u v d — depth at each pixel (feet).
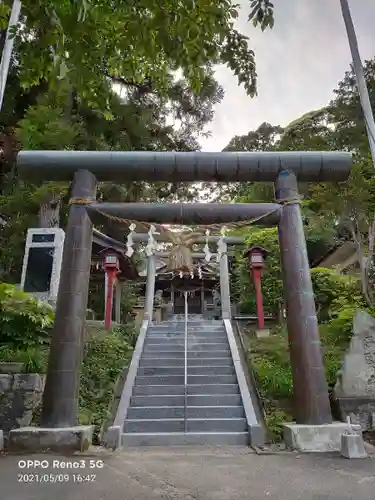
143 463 17.24
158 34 12.08
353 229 39.65
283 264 24.95
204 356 34.78
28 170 25.79
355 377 25.35
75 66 13.01
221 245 27.43
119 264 45.91
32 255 41.42
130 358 34.76
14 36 12.03
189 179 26.71
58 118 49.73
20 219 52.34
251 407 25.39
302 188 55.01
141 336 38.99
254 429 22.59
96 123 56.80
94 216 25.58
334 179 26.81
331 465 16.52
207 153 26.45
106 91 14.44
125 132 59.21
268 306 46.98
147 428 23.89
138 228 49.52
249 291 52.31
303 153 26.55
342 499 11.51
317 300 40.98
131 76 16.78
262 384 28.99
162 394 28.30
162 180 26.76
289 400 27.20
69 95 53.93
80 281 23.72
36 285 40.14
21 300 25.34
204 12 12.59
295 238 24.85
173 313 75.10
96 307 57.31
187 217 25.94
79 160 25.91
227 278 50.11
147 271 51.13
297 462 17.24
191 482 13.79
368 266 38.22
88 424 24.00
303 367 22.21
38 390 24.25
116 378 30.37
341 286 40.73
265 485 13.33
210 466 16.60
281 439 22.74
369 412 24.13
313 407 21.42
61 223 55.83
